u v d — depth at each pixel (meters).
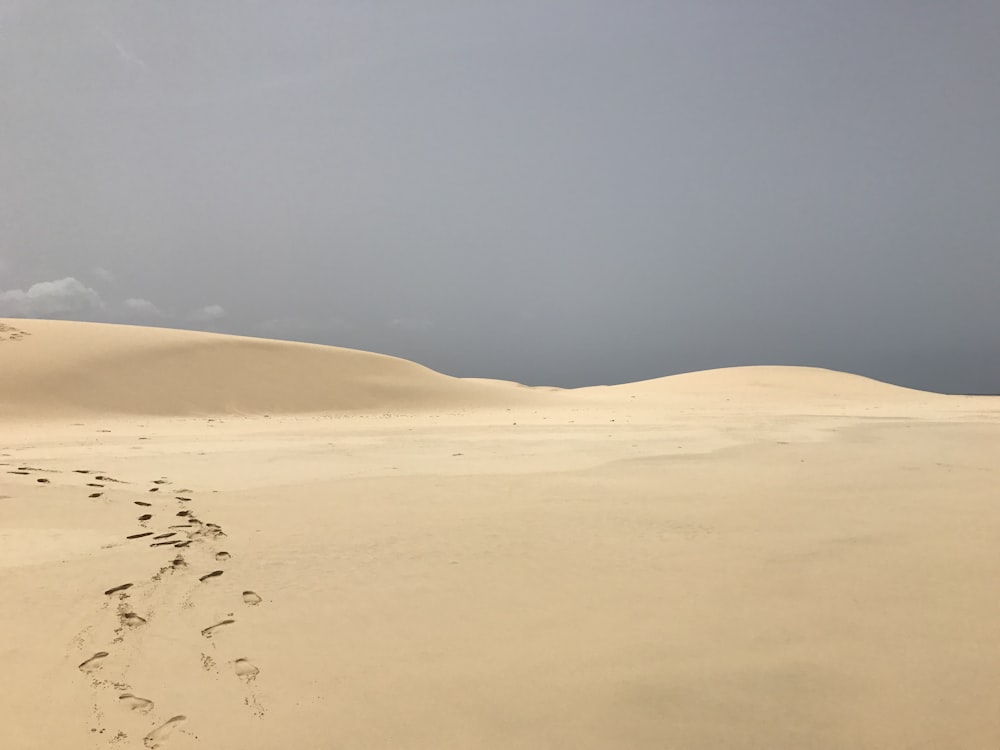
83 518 8.52
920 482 11.23
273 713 3.91
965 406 39.75
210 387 32.50
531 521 8.52
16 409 25.59
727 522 8.42
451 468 12.98
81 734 3.66
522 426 23.70
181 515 8.79
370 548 7.32
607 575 6.42
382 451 15.79
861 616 5.33
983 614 5.33
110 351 32.88
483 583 6.20
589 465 13.35
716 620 5.29
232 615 5.41
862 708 3.97
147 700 4.04
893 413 32.03
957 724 3.79
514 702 4.05
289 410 32.41
